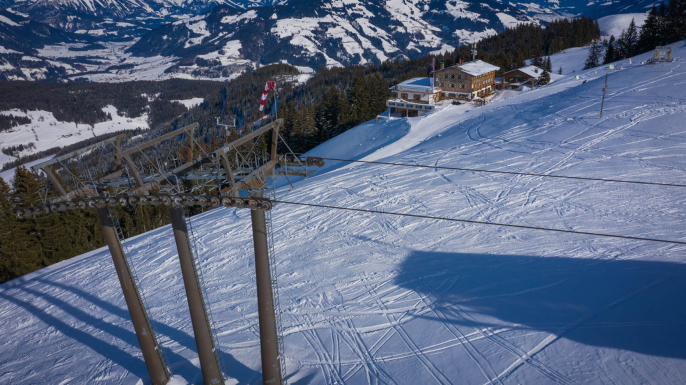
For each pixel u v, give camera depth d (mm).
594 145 35469
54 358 18078
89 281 25266
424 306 17547
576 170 31047
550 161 33562
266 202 10492
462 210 26844
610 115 41719
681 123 36656
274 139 12266
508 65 99438
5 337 20609
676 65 55938
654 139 34656
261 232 10969
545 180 30250
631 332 14211
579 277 17953
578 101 48844
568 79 77125
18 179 39094
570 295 16797
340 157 57219
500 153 37344
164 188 12188
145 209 47594
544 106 50469
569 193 27625
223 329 17688
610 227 22469
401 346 15391
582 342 14133
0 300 25031
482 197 28562
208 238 27625
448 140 46281
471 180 31938
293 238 25703
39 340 19812
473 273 19547
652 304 15438
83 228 41969
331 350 15648
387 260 21812
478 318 16266
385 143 55719
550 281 18000
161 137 12375
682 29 84938
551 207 25875
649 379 12289
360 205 29516
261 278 11250
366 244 23922
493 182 31000
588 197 26672
